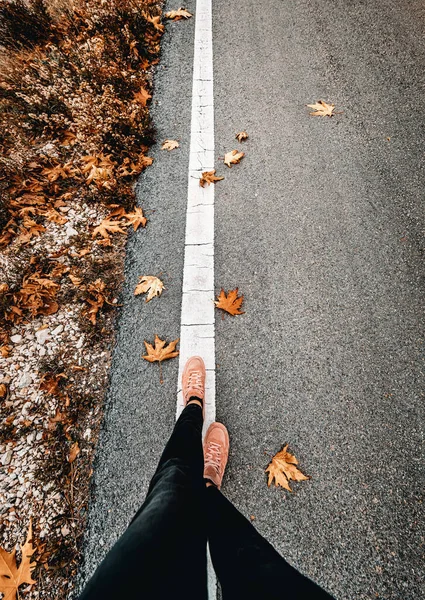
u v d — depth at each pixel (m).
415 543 1.49
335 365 1.89
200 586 0.86
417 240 2.25
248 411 1.82
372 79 3.01
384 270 2.16
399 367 1.87
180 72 3.26
